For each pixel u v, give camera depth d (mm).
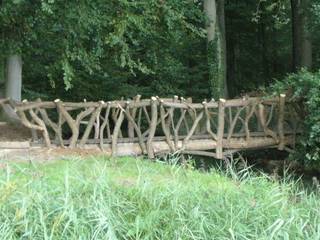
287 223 4438
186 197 4875
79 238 3883
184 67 18016
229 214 4578
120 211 4496
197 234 4250
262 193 5281
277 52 23562
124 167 7020
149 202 4680
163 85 17422
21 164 6715
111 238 3939
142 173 5668
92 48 12148
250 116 11680
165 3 13250
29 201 4242
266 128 11773
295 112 11734
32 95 15164
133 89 16500
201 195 5012
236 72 23953
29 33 11562
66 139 10977
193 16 17641
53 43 12055
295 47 19703
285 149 11773
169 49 16625
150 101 10938
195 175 6129
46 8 9984
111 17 12078
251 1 22297
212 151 11539
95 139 10805
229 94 23344
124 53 12375
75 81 15445
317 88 10859
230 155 11266
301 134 11484
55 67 12078
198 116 11336
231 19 23266
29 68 14531
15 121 12227
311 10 12516
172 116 11055
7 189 4391
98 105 10711
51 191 4559
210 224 4402
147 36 13992
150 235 4164
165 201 4738
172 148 10992
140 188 4922
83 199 4547
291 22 22172
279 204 5020
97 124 10781
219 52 18938
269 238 4199
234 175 5965
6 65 12906
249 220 4582
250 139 11672
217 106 11406
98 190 4703
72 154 9836
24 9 10914
